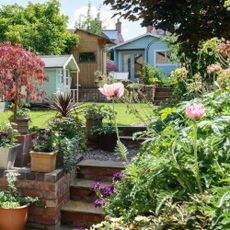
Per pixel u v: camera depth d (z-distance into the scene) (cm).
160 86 1494
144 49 2122
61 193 367
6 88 565
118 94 230
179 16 612
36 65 596
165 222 163
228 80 326
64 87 1539
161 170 195
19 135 393
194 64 599
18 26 1916
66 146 379
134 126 597
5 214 324
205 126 214
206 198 166
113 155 485
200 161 196
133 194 209
